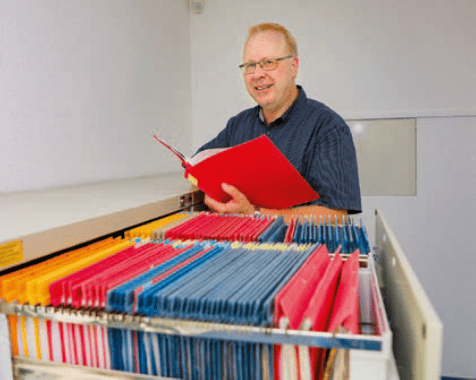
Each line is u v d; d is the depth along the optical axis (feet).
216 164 3.84
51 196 4.04
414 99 8.87
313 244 2.71
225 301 1.72
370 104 9.04
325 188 5.11
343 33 8.96
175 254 2.51
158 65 8.05
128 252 2.54
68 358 2.03
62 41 5.23
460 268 9.14
